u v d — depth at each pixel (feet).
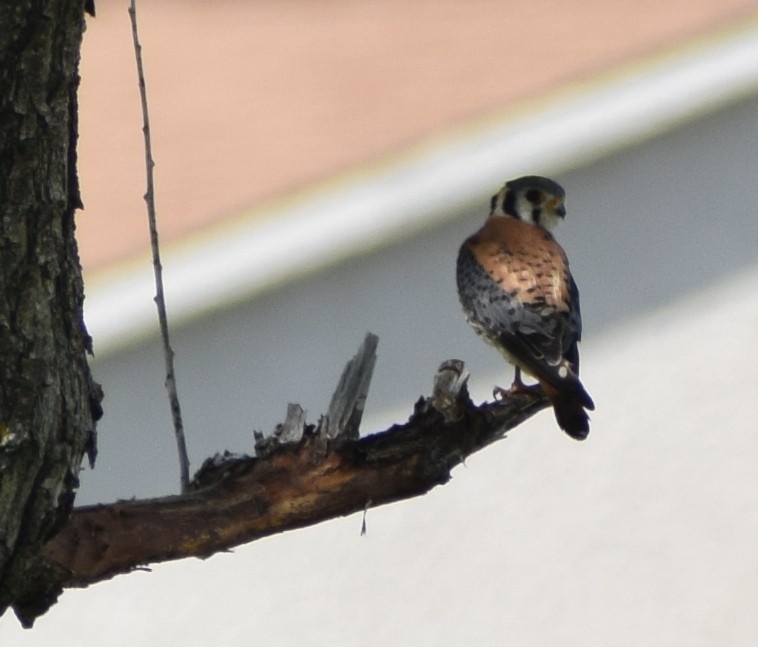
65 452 17.37
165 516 19.66
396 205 41.78
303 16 52.70
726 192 43.27
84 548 18.92
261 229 41.98
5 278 16.63
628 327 43.47
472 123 42.60
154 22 53.93
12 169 16.46
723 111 43.09
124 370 43.42
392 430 21.20
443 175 41.78
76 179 17.80
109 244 42.96
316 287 43.09
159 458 43.34
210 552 20.17
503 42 46.85
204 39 52.13
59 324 17.28
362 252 42.57
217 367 43.27
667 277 43.42
